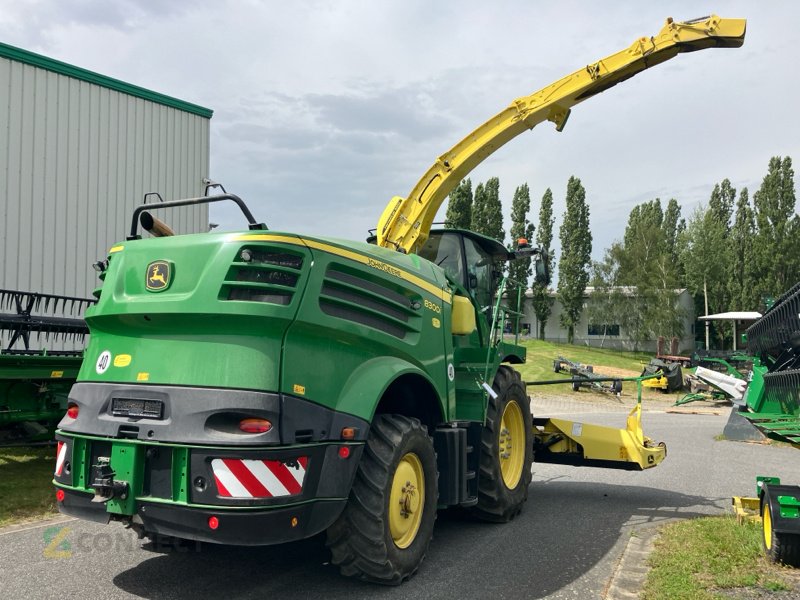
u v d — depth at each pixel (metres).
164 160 15.90
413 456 4.73
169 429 3.84
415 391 5.30
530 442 7.10
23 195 13.24
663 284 51.44
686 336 57.22
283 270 4.02
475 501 5.77
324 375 4.16
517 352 7.34
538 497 7.89
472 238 7.09
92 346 4.43
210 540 3.70
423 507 4.82
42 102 13.62
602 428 7.76
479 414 5.93
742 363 25.00
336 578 4.59
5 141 13.00
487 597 4.30
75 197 14.09
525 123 7.58
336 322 4.24
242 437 3.75
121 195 14.95
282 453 3.78
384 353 4.71
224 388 3.83
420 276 5.23
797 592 4.22
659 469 10.23
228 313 3.87
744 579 4.43
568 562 5.12
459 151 7.57
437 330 5.36
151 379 4.02
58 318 8.73
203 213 16.84
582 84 7.45
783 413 5.75
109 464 3.98
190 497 3.73
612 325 55.00
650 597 4.13
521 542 5.73
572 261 53.25
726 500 7.78
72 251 13.97
